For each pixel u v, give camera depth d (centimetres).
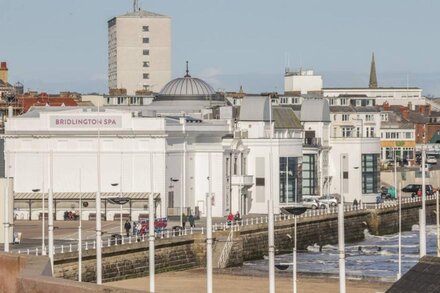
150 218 14938
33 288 8719
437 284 9881
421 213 14825
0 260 9994
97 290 8256
